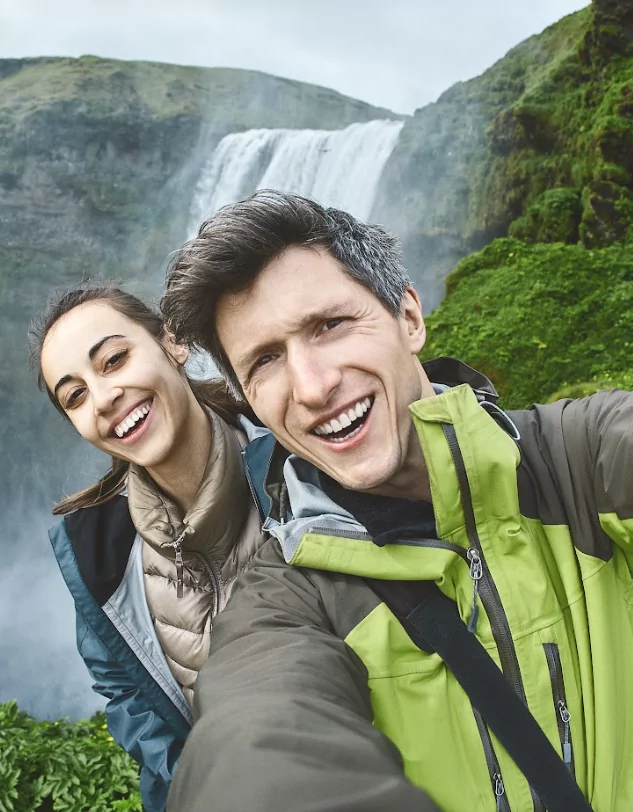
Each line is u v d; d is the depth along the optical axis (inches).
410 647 20.2
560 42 369.7
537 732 19.1
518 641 20.3
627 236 227.8
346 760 13.9
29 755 84.4
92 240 655.1
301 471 23.5
